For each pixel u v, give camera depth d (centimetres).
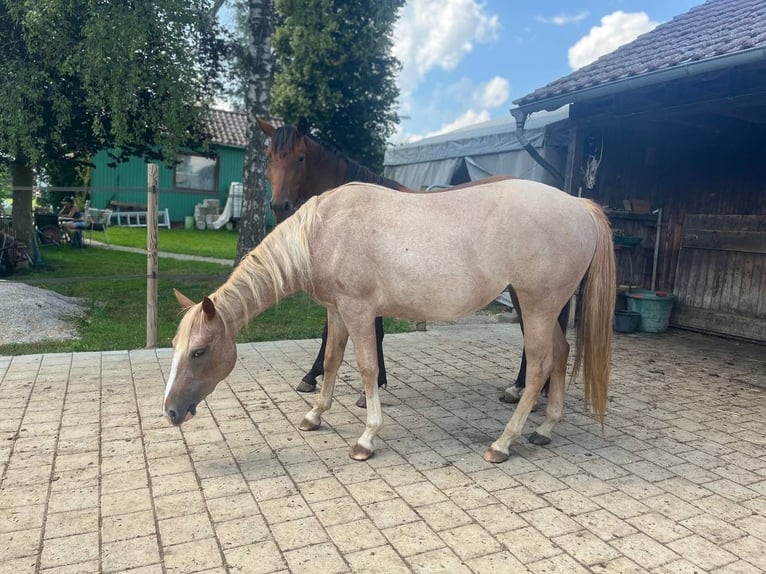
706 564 210
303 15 1027
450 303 284
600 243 303
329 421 349
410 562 206
